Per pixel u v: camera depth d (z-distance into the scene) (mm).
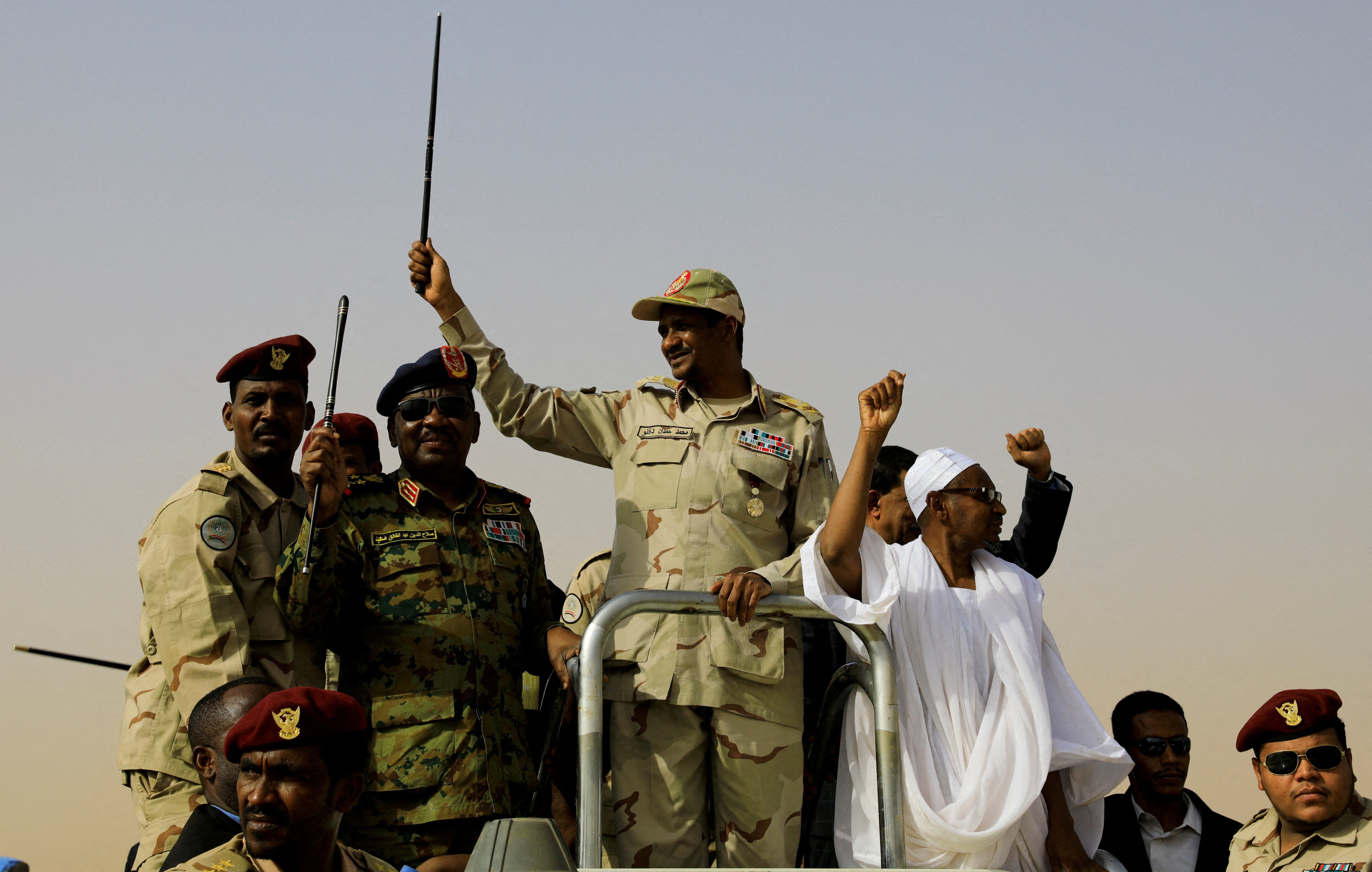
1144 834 5777
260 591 5152
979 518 4957
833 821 5223
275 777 3748
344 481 4926
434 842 4848
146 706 5027
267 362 5355
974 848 4426
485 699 5051
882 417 4621
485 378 5344
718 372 5441
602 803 4582
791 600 4547
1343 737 4945
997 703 4707
